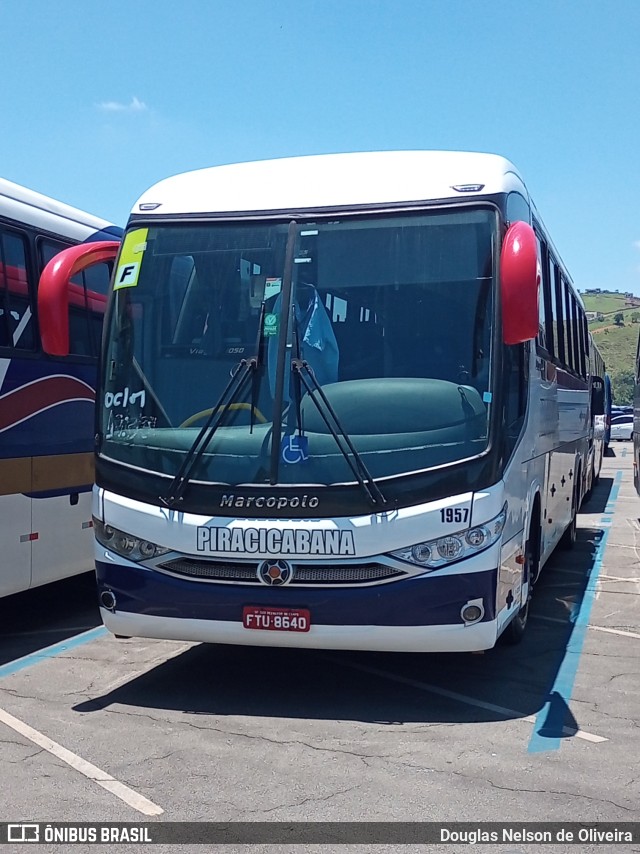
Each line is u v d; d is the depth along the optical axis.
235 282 6.47
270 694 6.66
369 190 6.52
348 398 6.06
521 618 7.88
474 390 6.03
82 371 9.12
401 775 5.17
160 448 6.31
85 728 5.99
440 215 6.34
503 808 4.74
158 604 6.25
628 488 24.23
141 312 6.63
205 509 6.12
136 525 6.29
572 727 5.95
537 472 8.16
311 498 5.94
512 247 5.73
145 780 5.14
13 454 8.09
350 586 5.91
